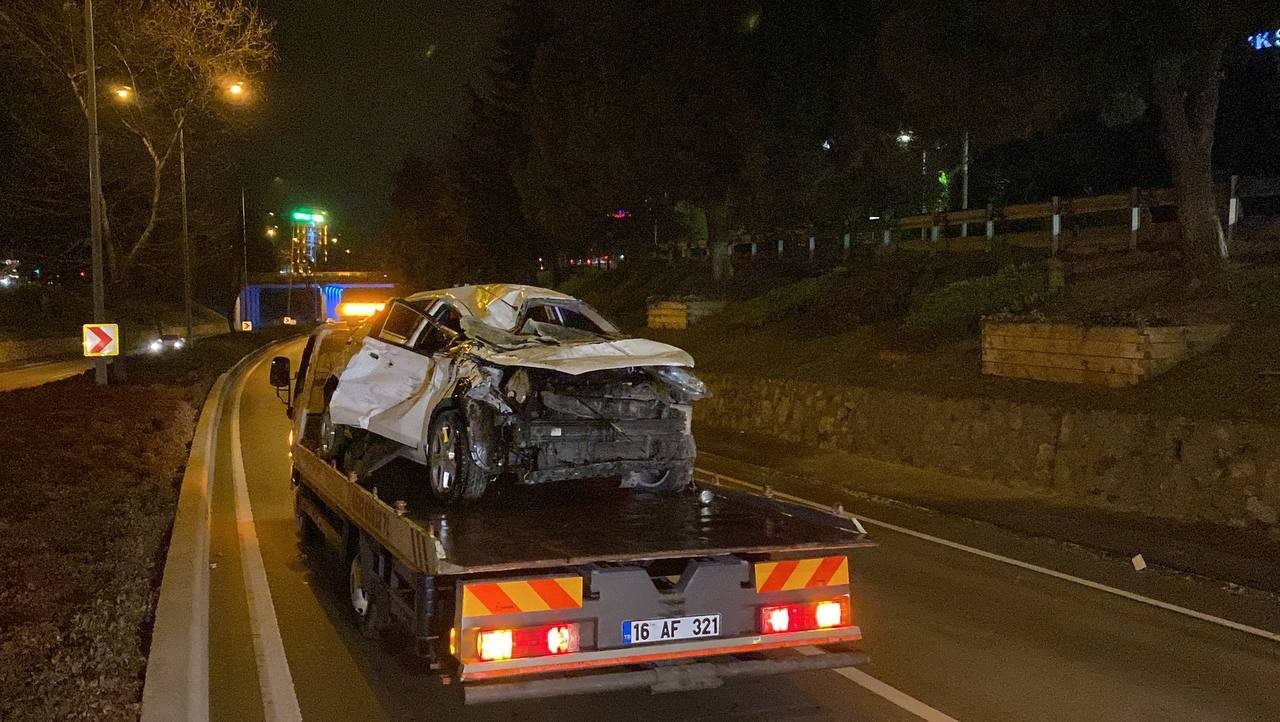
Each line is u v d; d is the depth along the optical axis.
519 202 43.47
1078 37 12.88
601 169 25.98
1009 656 7.08
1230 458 10.62
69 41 23.88
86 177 28.02
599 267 45.25
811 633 5.80
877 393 16.09
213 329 72.31
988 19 13.63
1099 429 12.14
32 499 9.90
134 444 14.27
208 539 10.50
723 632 5.60
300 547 10.01
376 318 9.08
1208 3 12.16
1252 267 14.68
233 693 6.31
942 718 5.93
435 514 6.87
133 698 5.39
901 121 20.19
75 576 7.36
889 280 21.25
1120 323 13.06
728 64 21.52
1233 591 8.76
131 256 26.39
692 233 33.81
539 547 5.62
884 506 12.88
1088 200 18.70
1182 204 14.87
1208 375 12.06
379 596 6.72
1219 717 5.98
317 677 6.60
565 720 5.90
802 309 22.81
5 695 5.14
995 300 16.75
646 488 7.98
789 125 21.44
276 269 87.12
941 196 29.75
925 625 7.81
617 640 5.33
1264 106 21.89
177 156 33.09
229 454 17.08
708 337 24.58
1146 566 9.55
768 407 18.84
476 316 7.76
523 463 7.17
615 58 23.17
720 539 5.98
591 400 7.18
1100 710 6.08
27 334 50.41
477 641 5.05
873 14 19.72
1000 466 13.38
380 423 8.22
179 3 24.31
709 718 5.94
